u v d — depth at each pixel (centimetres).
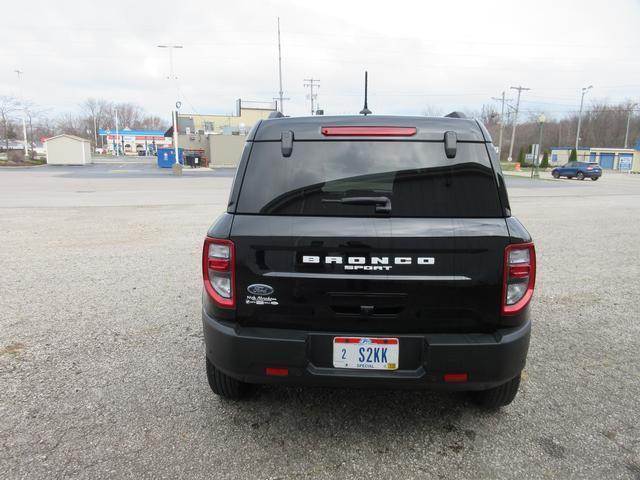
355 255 242
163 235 927
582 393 333
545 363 381
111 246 819
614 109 9362
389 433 282
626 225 1152
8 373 348
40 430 277
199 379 345
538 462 256
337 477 243
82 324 450
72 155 5019
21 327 440
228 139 4853
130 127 12850
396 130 256
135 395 320
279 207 251
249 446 267
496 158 258
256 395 324
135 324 451
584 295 567
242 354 250
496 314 247
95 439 270
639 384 347
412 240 240
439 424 292
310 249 244
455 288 243
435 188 250
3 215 1184
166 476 241
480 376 245
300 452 263
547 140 9806
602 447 270
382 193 249
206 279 261
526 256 249
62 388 328
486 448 268
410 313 245
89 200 1587
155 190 2045
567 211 1445
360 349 247
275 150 260
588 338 435
